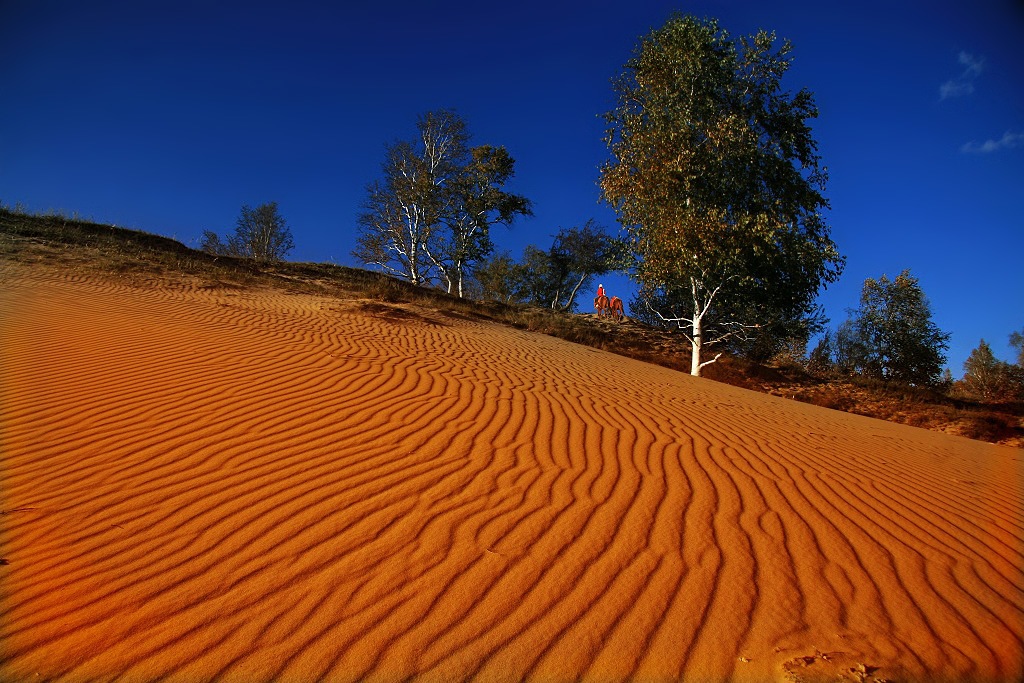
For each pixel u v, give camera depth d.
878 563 3.79
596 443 5.82
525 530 3.89
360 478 4.52
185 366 7.55
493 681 2.61
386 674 2.62
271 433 5.38
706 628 3.02
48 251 17.41
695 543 3.86
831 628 3.08
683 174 18.36
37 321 9.45
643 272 19.75
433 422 6.03
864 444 7.53
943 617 3.25
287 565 3.36
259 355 8.58
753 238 17.56
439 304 21.42
